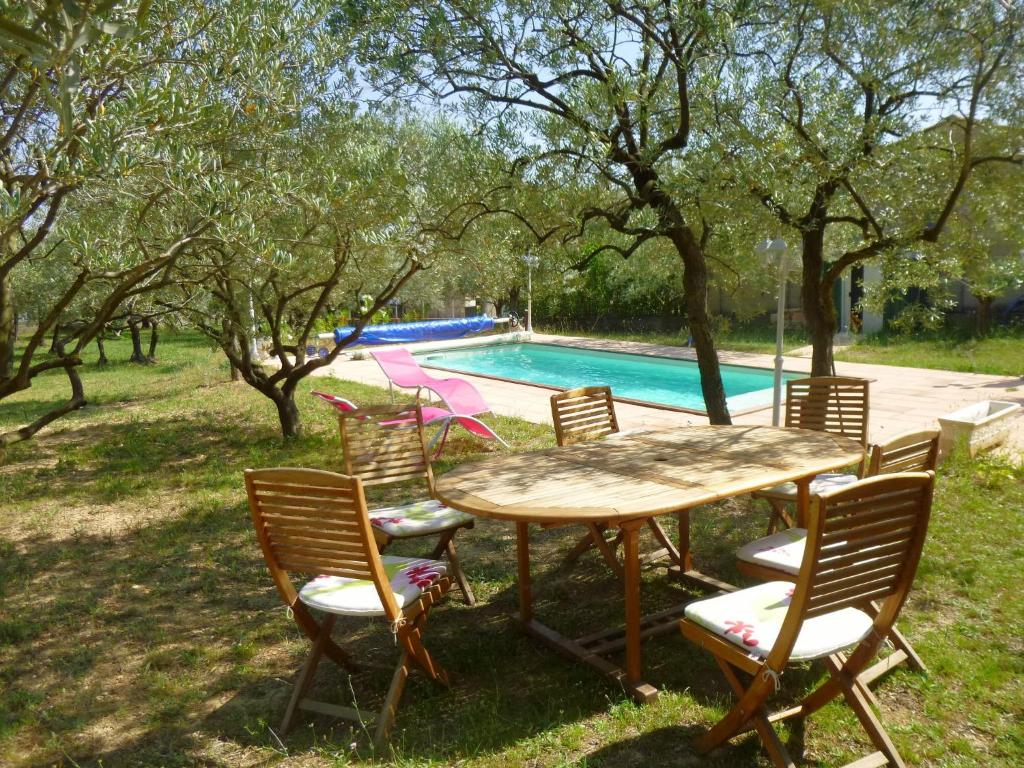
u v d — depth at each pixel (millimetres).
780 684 3096
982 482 5801
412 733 2898
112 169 3219
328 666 3521
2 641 3855
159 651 3676
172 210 4699
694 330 6410
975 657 3234
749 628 2617
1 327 4188
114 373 16219
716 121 5707
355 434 4461
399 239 5789
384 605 2904
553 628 3764
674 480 3326
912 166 5727
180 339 25031
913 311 6891
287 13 4668
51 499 6523
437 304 24266
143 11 1376
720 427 4547
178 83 4070
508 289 7488
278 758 2793
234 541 5301
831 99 5578
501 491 3324
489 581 4418
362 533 2822
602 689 3160
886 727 2775
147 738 2963
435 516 4105
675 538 4930
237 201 4070
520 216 5984
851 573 2410
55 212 3596
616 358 17984
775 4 5816
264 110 4434
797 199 5891
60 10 1314
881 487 2369
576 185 5918
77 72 1274
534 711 3010
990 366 12328
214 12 4168
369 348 18672
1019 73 5227
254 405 11164
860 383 4891
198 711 3154
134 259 3986
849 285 17219
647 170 5832
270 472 2918
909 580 2561
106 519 5926
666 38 5578
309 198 4953
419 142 6973
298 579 4578
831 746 2697
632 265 15539
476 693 3186
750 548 3348
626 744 2756
